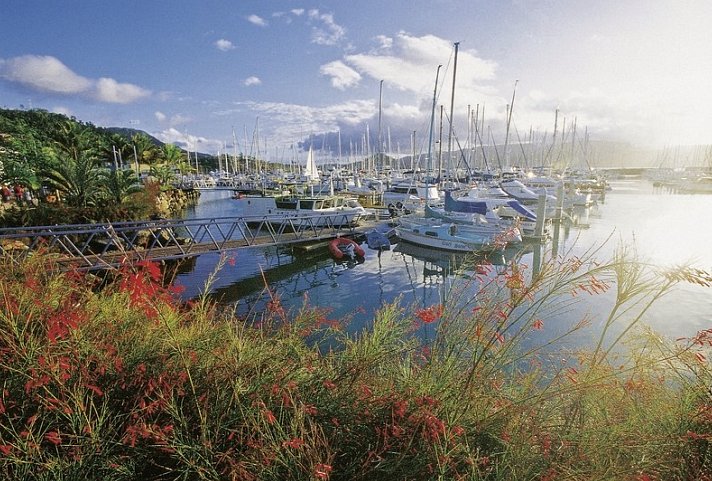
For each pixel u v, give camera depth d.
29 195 21.77
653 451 1.93
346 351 2.62
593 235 21.08
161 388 1.90
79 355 1.93
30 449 1.52
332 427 1.97
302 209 24.03
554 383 2.21
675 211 31.31
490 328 2.29
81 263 9.98
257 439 1.75
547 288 2.12
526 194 32.19
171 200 39.25
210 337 2.40
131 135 50.38
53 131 37.41
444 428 1.73
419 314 2.58
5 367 1.77
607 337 7.04
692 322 9.04
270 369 2.17
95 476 1.61
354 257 16.78
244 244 15.33
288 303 11.04
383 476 1.76
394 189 33.50
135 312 2.42
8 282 2.38
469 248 16.62
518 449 1.83
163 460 1.78
